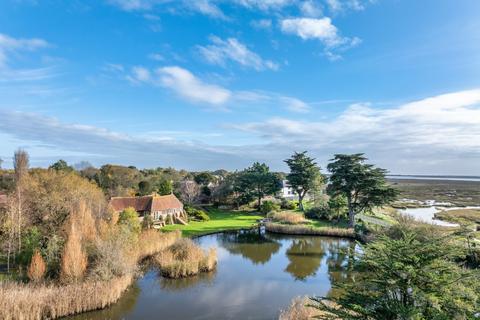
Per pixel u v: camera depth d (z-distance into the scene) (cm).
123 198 5119
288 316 1727
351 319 902
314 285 2428
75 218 2681
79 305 1902
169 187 6456
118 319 1853
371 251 994
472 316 806
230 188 7269
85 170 7856
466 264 1977
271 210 6053
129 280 2341
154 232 3356
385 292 896
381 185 4141
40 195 3288
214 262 2914
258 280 2547
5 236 2797
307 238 4188
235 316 1906
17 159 3091
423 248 878
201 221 5378
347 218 4962
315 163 6166
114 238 2553
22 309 1703
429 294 809
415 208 7062
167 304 2072
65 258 2122
